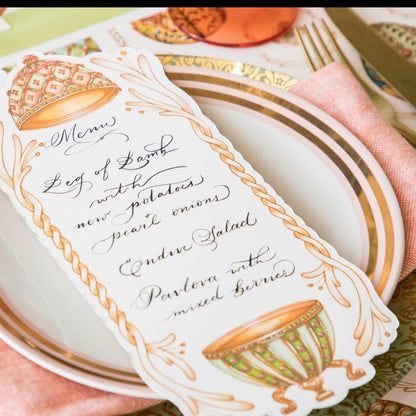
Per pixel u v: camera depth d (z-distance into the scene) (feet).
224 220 1.84
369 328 1.69
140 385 1.59
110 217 1.83
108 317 1.67
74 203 1.86
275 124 2.11
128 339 1.64
